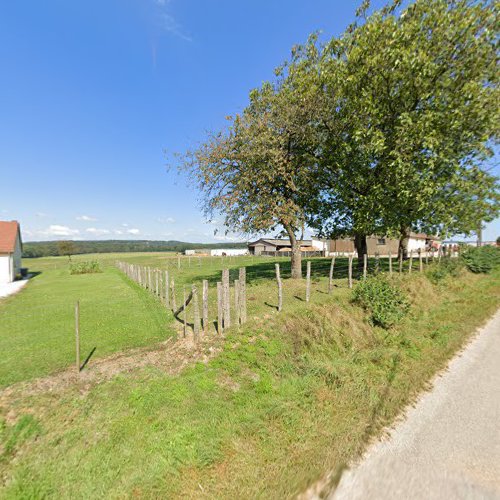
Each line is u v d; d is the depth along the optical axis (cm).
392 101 1154
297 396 495
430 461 344
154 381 500
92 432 388
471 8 1017
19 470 330
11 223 2770
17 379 505
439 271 1361
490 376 545
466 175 1120
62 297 1369
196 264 3541
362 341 741
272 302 917
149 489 321
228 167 1203
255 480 337
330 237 1697
